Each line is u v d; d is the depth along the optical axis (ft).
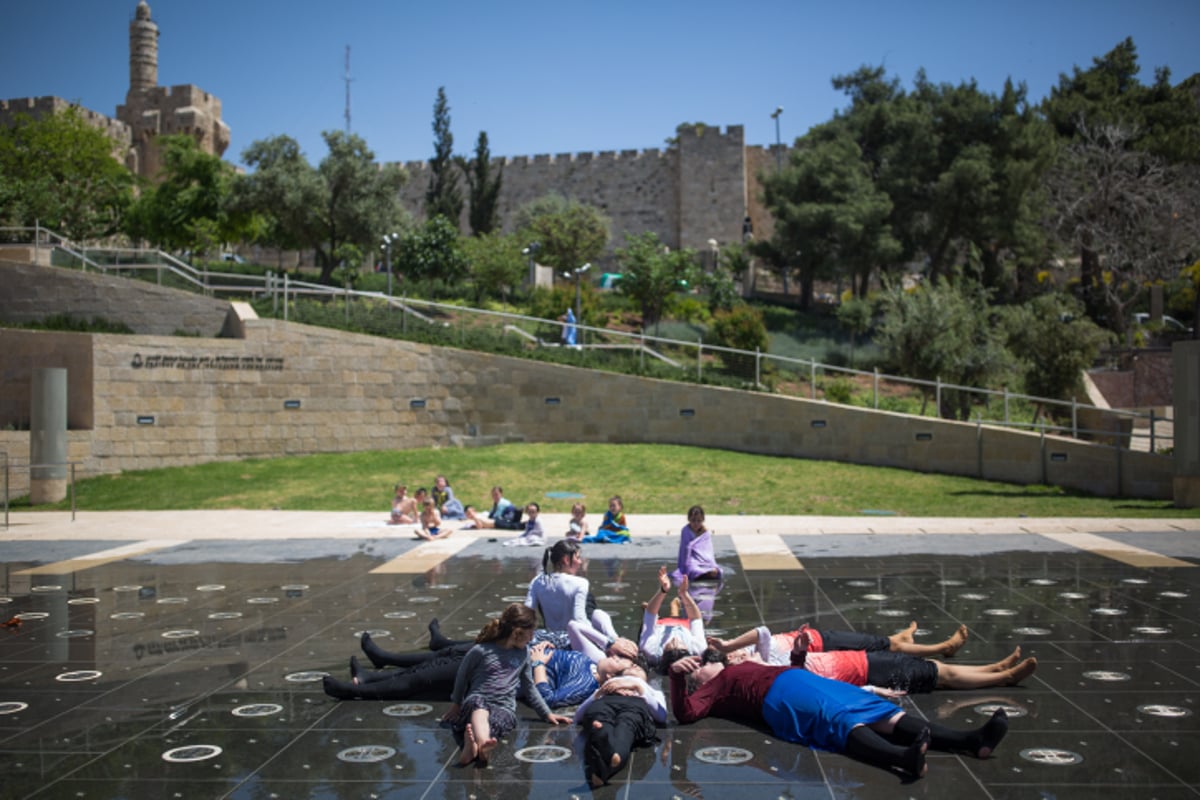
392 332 92.07
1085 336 110.83
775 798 16.55
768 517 61.93
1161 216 158.30
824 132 173.99
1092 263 163.73
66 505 70.74
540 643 23.31
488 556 46.52
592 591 37.11
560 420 91.09
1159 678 23.58
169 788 17.22
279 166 130.93
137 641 28.94
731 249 183.21
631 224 233.55
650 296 131.85
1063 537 50.55
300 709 22.00
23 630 30.66
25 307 91.66
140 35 250.37
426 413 90.63
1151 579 37.83
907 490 72.74
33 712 21.90
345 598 35.73
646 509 66.33
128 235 164.14
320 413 88.12
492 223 207.92
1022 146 147.95
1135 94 181.68
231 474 79.82
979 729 18.61
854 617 31.22
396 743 19.63
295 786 17.31
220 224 145.89
